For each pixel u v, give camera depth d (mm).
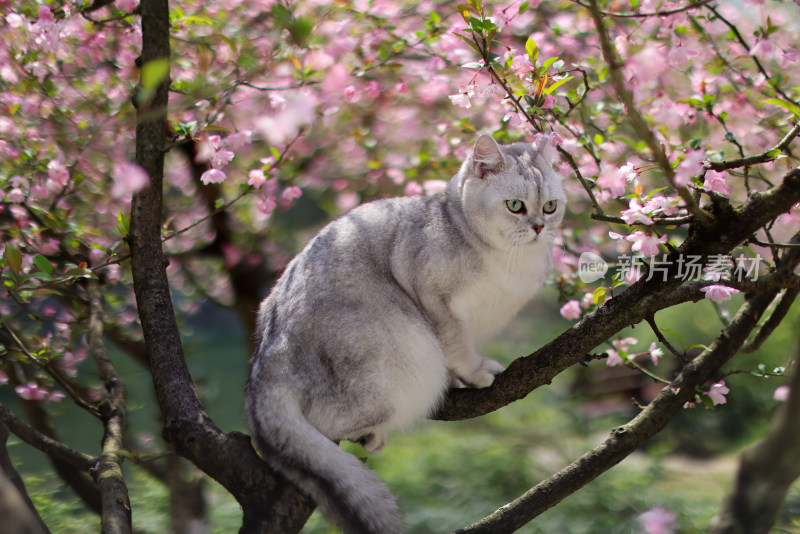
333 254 2809
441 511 5590
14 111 3285
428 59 4281
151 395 6465
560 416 7355
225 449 2301
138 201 2703
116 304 3957
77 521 4195
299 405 2520
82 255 3264
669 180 2131
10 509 1686
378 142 5133
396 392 2668
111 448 2588
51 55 3348
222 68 3859
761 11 3000
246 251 5496
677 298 2398
